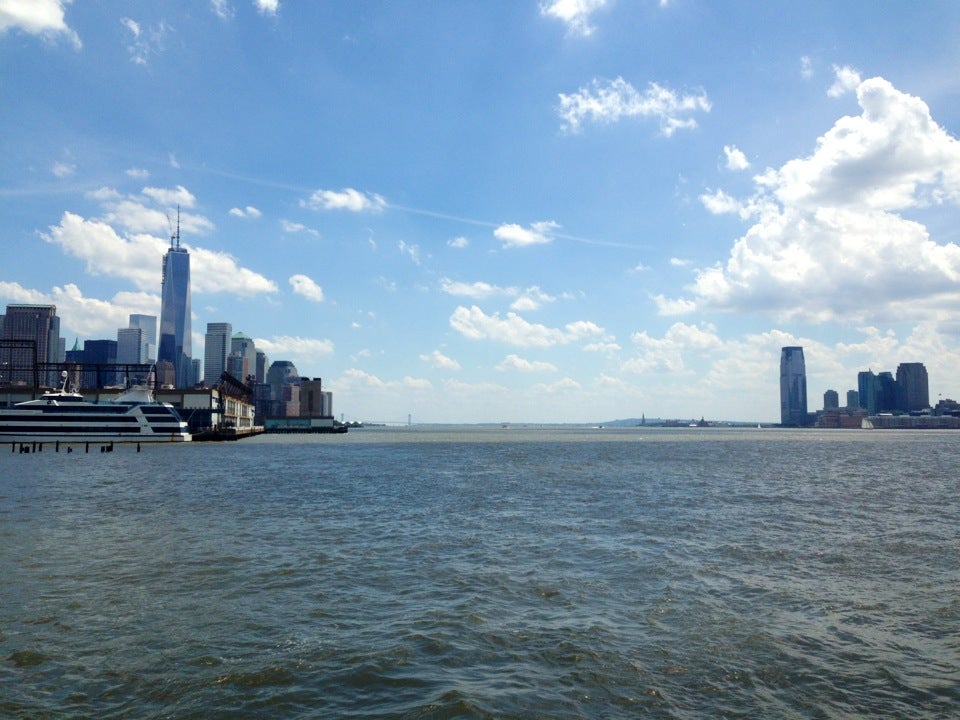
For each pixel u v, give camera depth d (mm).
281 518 40219
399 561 28016
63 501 48531
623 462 97312
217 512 42844
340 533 34844
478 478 69375
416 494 53594
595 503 47500
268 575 25578
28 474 72562
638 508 44625
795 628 19234
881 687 15359
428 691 15047
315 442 191000
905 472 77750
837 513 42250
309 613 20703
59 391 168750
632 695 14883
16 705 14344
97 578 25031
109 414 147875
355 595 22750
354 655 17156
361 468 84312
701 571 26062
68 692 15039
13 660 16828
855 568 26656
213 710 14188
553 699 14648
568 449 146250
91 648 17688
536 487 59375
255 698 14742
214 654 17250
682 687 15320
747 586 23828
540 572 25938
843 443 189500
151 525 37531
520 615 20453
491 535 34125
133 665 16547
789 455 118938
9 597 22406
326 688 15250
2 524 37656
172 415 154000
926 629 19203
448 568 26656
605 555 29062
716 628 19219
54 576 25328
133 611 20891
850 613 20672
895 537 33500
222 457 107750
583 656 17062
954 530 35719
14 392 175875
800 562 27719
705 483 63094
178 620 20000
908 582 24453
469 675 15930
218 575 25562
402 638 18391
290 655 17172
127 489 57156
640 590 23281
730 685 15430
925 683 15578
